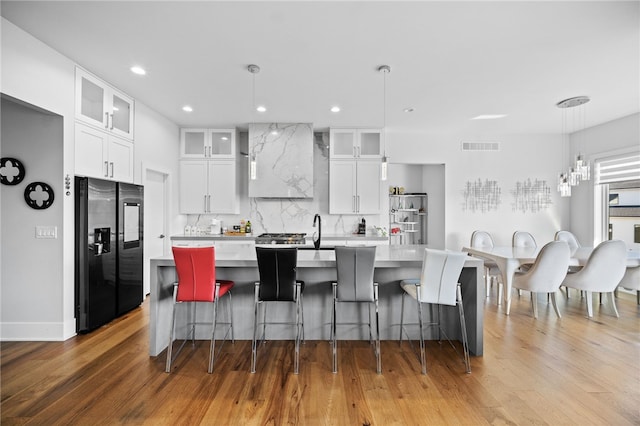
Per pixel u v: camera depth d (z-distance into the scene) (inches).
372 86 138.6
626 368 95.5
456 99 154.6
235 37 99.5
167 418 72.4
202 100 156.6
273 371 93.8
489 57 111.9
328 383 87.4
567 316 142.3
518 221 223.8
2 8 85.3
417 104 161.9
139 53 109.9
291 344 113.1
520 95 148.9
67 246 114.6
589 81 133.0
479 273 104.6
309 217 218.1
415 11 86.3
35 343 111.3
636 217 179.5
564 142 223.5
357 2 82.7
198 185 206.4
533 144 223.8
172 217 196.2
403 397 80.9
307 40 101.0
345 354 105.3
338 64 117.4
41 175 112.0
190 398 80.1
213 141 207.6
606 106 164.6
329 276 116.6
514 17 88.8
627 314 144.9
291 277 95.7
